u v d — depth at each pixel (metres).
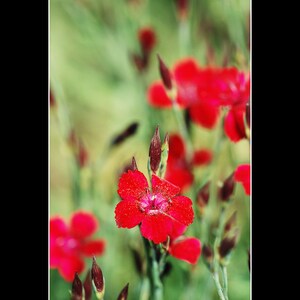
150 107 0.34
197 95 0.32
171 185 0.26
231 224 0.28
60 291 0.31
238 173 0.29
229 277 0.30
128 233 0.31
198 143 0.32
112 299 0.31
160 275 0.27
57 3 0.34
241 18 0.31
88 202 0.32
